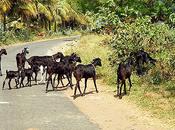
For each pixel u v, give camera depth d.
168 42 18.75
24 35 53.53
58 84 16.91
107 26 24.70
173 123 11.20
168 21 23.34
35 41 53.41
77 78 14.81
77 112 12.50
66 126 10.80
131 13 24.80
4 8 46.94
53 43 47.50
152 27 19.50
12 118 11.53
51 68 15.89
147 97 13.94
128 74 14.62
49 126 10.75
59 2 71.50
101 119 11.66
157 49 18.56
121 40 19.00
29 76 16.94
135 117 11.88
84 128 10.65
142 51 16.97
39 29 65.62
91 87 16.78
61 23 75.56
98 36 33.62
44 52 32.66
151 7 25.83
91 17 27.34
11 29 53.84
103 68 19.00
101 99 14.39
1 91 15.77
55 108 12.96
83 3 41.78
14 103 13.55
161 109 12.54
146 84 15.87
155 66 16.73
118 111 12.61
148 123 11.24
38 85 17.34
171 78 15.88
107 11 23.70
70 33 76.88
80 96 14.98
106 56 21.02
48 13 62.44
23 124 10.90
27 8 52.56
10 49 36.38
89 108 13.06
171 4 24.86
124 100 14.08
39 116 11.84
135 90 15.25
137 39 18.81
